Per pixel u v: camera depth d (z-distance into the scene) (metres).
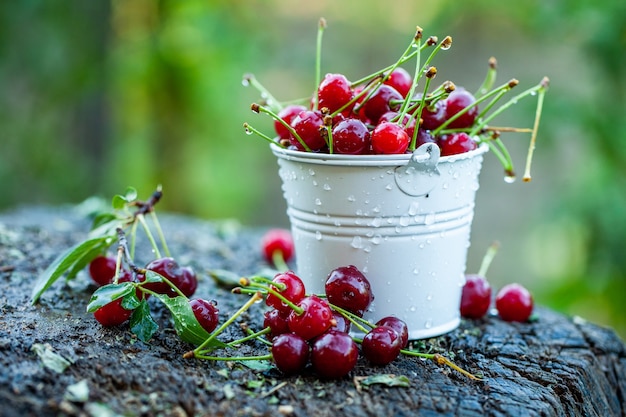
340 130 0.71
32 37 1.55
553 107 1.17
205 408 0.66
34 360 0.68
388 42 2.18
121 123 1.80
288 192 0.75
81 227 1.01
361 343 0.71
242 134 1.80
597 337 0.80
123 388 0.67
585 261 1.21
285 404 0.67
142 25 1.75
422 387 0.69
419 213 0.73
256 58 1.73
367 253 0.73
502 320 0.82
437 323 0.76
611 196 1.17
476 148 0.75
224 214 1.85
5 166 1.60
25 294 0.79
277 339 0.69
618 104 1.19
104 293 0.71
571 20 1.17
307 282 0.76
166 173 1.80
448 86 0.71
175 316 0.70
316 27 2.24
